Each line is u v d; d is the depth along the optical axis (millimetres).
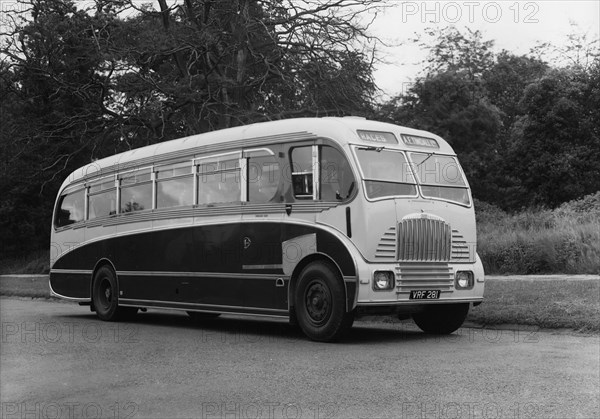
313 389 7129
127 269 15117
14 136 35688
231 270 12273
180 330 13062
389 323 13453
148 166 14750
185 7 31812
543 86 37344
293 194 11250
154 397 6945
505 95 47000
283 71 30516
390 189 10703
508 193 37344
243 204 12133
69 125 33031
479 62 46875
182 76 31000
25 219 44344
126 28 30219
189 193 13500
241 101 30875
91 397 7000
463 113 38750
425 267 10789
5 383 7730
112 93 31641
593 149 36469
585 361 8320
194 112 29828
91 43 29781
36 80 35188
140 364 8867
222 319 15891
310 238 10852
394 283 10391
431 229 10922
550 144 36688
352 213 10414
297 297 10930
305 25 30000
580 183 35844
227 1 29547
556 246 20359
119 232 15430
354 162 10516
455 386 7074
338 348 9867
